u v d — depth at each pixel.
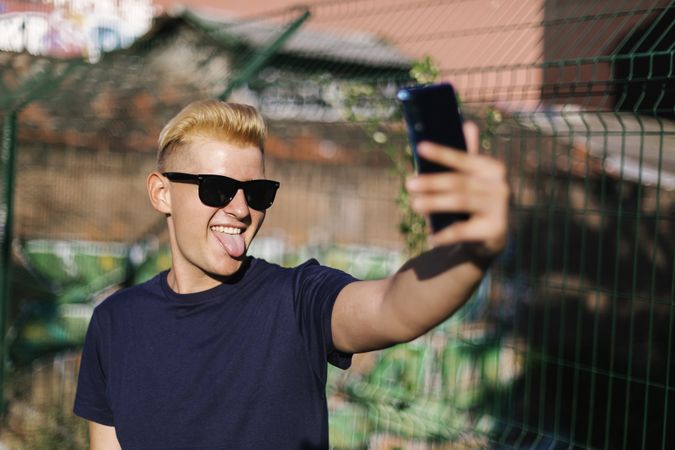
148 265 9.55
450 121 1.14
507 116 4.44
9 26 9.15
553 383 7.58
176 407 2.00
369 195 9.13
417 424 4.86
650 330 3.67
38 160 9.38
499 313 5.36
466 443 4.51
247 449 1.95
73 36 12.38
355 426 5.38
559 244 7.64
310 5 7.11
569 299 7.88
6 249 6.77
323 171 9.33
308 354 1.91
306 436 1.95
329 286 1.87
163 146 2.14
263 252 9.28
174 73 8.05
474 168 1.09
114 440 2.26
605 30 4.95
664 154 6.16
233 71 7.27
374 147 6.04
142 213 9.79
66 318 8.83
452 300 1.36
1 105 6.76
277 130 7.07
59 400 7.14
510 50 5.11
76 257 9.23
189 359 2.02
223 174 2.05
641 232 7.54
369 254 8.90
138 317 2.12
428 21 6.42
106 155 9.60
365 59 7.69
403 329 1.54
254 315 2.00
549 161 6.15
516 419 5.30
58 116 7.41
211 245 2.05
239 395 1.96
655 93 4.05
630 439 6.86
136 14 13.13
